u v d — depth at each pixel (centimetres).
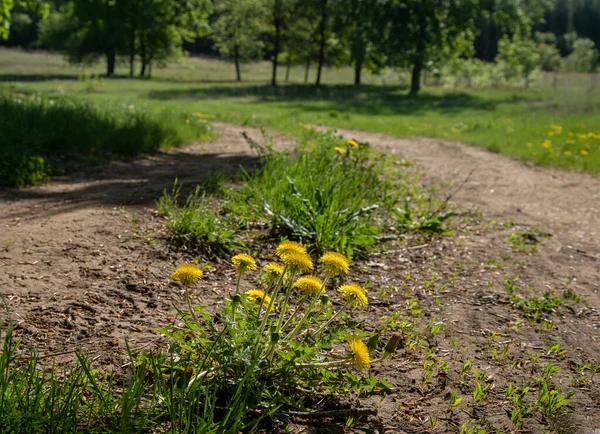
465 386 316
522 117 2267
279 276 275
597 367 351
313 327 347
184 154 1095
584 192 938
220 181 673
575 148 1356
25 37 9250
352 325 278
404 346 358
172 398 229
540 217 751
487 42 7581
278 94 4016
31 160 732
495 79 4856
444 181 968
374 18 4175
